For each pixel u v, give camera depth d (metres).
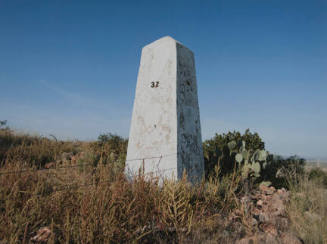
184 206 3.20
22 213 2.89
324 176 5.82
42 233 2.70
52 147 8.42
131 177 4.66
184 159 4.72
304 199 4.09
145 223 2.97
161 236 2.82
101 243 2.50
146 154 4.95
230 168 6.02
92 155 6.41
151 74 5.34
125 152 7.62
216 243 2.68
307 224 3.26
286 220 3.39
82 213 2.68
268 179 5.88
